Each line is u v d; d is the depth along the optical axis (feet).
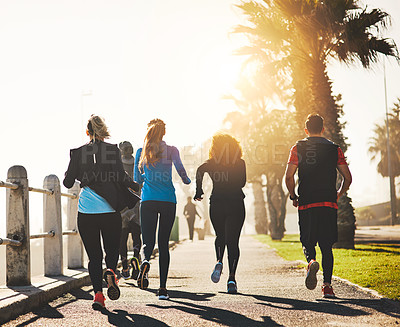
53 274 23.77
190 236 81.05
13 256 20.04
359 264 30.86
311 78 56.34
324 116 55.67
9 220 20.07
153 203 20.53
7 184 18.88
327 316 15.88
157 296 20.77
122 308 18.03
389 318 15.34
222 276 27.89
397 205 227.61
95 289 17.78
